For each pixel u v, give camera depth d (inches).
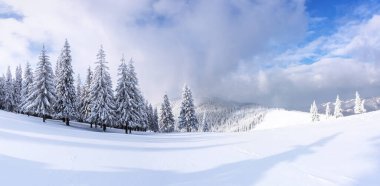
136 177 400.8
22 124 1112.8
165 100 2891.2
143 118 2420.0
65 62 2021.4
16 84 3043.8
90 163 472.7
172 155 612.7
